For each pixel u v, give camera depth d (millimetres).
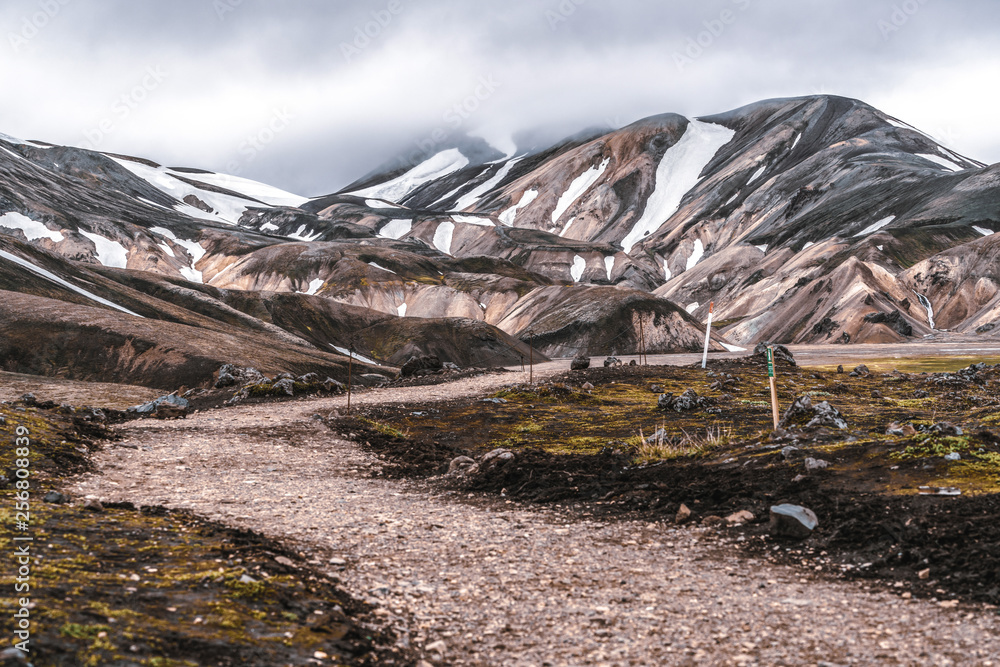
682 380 42312
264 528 11078
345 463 18688
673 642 6969
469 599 8188
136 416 26172
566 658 6629
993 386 37438
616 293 195000
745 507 11562
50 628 5707
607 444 22594
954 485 10914
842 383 40938
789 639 6957
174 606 6715
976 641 6633
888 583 8273
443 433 26047
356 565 9312
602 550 10156
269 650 6062
